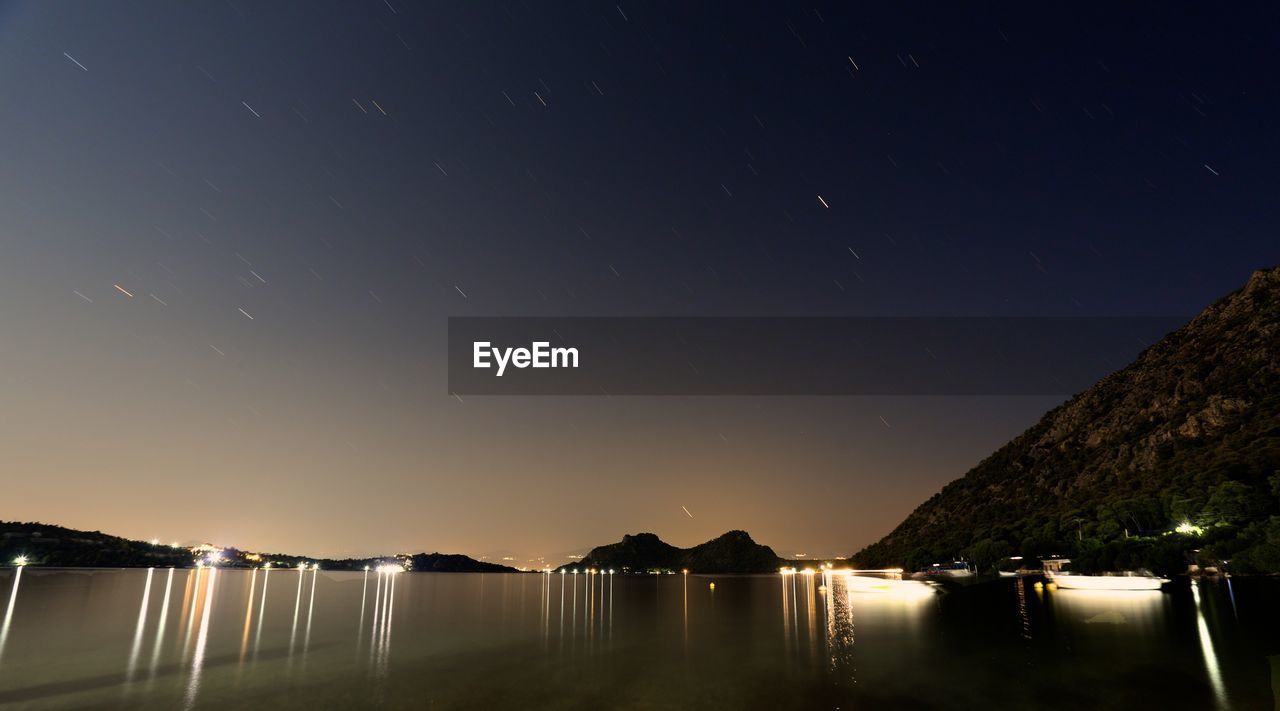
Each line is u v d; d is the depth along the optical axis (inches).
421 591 5728.3
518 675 1473.9
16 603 3523.6
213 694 1306.6
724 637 2107.5
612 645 1952.5
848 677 1387.8
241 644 1995.6
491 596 4904.0
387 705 1210.0
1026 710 1095.0
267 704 1224.8
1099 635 1768.0
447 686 1359.5
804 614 2898.6
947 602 3083.2
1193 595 2450.8
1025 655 1550.2
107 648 1909.4
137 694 1310.3
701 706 1175.6
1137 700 1129.4
